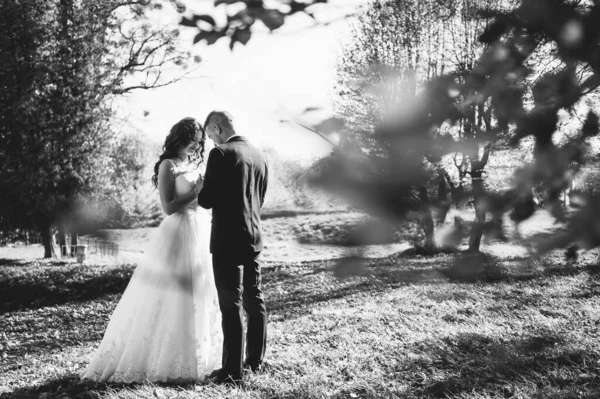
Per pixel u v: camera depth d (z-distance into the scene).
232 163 4.39
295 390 4.26
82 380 4.78
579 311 7.01
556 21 0.88
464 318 6.84
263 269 14.95
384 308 7.80
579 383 4.17
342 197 0.84
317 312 8.21
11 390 4.83
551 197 0.99
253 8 1.14
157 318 4.73
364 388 4.31
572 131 0.96
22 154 7.57
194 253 4.85
